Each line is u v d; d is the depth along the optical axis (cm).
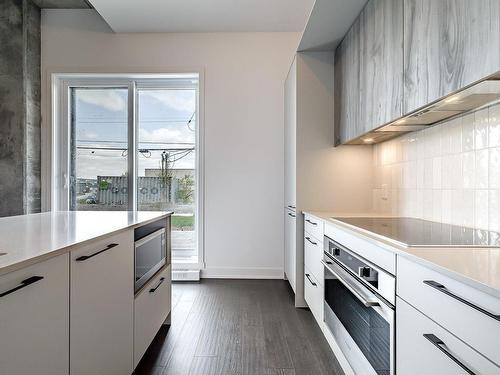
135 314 174
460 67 115
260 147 382
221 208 383
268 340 226
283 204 382
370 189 292
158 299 219
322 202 292
